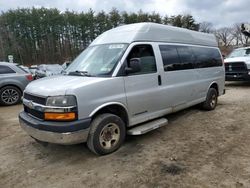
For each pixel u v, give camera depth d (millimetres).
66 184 3408
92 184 3375
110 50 4637
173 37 5559
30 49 54531
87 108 3844
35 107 3949
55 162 4070
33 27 53938
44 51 55312
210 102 6930
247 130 5277
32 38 54469
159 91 4984
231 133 5129
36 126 3852
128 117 4473
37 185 3420
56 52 55750
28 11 54938
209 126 5633
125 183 3357
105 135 4152
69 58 52688
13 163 4105
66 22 55406
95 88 3945
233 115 6477
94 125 3996
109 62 4406
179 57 5594
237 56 12055
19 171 3832
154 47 4969
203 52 6574
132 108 4504
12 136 5426
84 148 4539
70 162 4039
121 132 4352
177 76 5484
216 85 7230
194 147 4461
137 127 4680
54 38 55781
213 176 3441
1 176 3709
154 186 3260
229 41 57031
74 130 3705
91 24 55531
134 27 4848
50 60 55031
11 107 8789
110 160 4035
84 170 3756
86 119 3840
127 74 4387
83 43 56250
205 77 6613
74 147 4602
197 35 6480
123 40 4664
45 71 19922
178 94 5535
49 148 4621
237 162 3824
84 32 55938
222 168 3656
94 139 3998
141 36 4754
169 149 4402
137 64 4289
